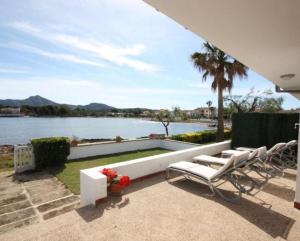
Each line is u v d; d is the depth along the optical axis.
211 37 2.37
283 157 6.75
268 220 2.99
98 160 7.96
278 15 1.80
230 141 8.58
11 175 6.09
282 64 3.44
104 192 3.48
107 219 2.95
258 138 7.91
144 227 2.76
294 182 4.68
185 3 1.65
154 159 4.96
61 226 2.76
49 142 6.79
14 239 2.55
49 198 4.43
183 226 2.80
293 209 3.34
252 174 5.25
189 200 3.62
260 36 2.31
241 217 3.06
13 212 3.81
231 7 1.69
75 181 5.50
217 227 2.79
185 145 10.23
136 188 4.16
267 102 19.50
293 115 7.21
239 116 8.34
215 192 3.97
